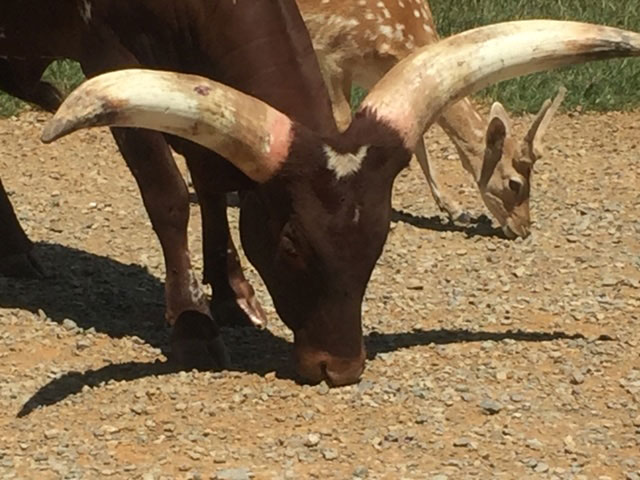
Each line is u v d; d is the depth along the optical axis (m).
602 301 3.95
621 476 2.91
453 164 5.37
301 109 3.16
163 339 3.55
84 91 2.77
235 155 3.01
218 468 2.87
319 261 3.07
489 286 4.10
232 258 3.67
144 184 3.38
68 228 4.49
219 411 3.11
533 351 3.51
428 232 4.66
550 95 5.93
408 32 4.70
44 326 3.60
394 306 3.88
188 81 2.92
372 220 3.07
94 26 3.48
